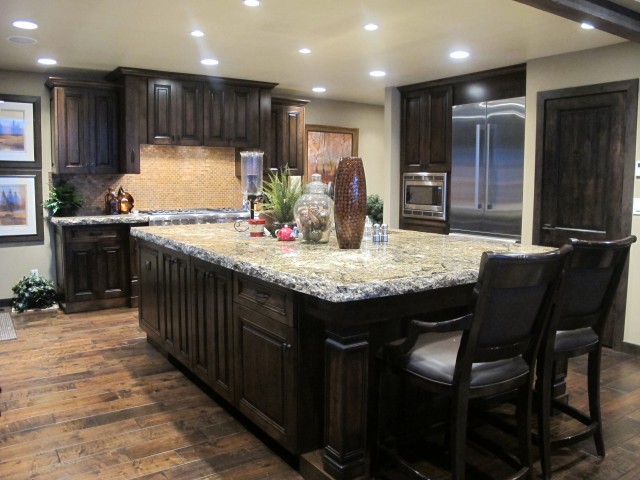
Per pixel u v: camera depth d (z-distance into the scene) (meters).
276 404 2.41
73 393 3.25
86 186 5.68
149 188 6.00
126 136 5.34
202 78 5.64
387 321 2.34
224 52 4.57
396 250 2.81
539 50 4.35
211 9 3.41
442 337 2.24
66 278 5.09
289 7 3.34
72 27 3.82
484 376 1.95
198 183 6.29
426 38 4.03
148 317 4.02
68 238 5.06
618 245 2.26
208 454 2.54
